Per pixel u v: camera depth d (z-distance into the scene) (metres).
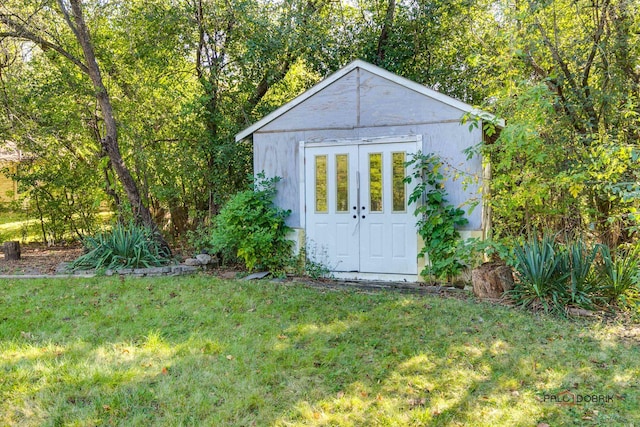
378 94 6.90
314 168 7.28
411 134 6.72
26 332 4.41
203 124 9.08
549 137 6.34
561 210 6.23
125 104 8.98
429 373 3.48
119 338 4.25
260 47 8.80
